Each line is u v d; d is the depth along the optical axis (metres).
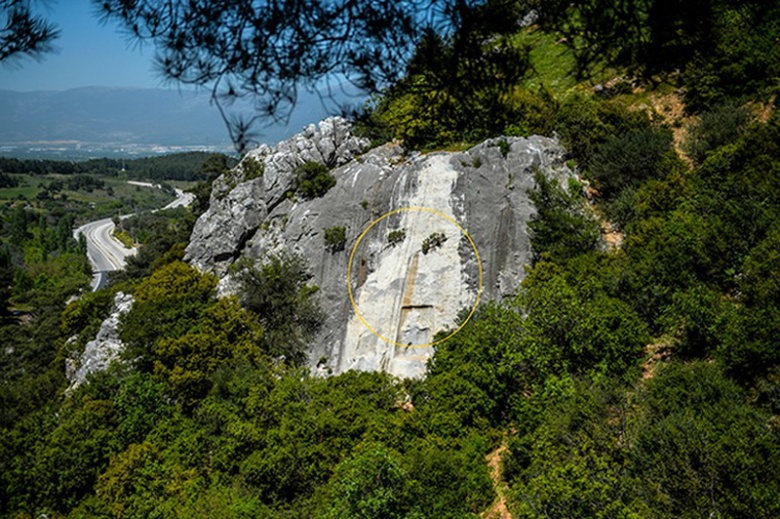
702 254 19.72
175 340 26.75
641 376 18.44
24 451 24.56
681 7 5.62
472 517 16.78
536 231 26.67
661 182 25.20
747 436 12.75
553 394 18.44
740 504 11.38
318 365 27.95
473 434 19.97
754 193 21.17
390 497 16.28
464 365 21.44
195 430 23.81
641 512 12.55
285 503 19.62
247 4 5.01
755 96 26.25
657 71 6.05
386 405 22.58
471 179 28.88
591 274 22.84
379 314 28.08
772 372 14.66
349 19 4.98
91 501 20.98
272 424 22.50
